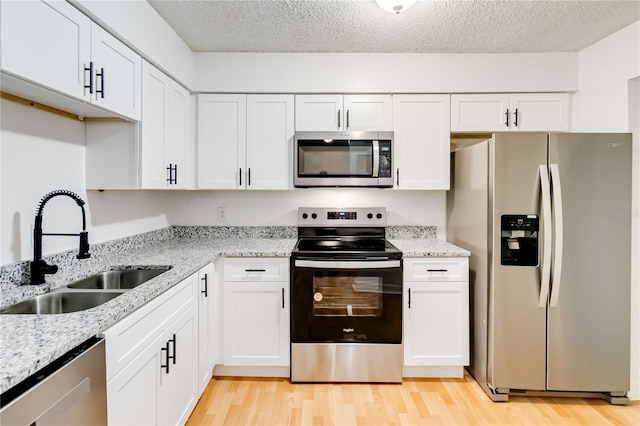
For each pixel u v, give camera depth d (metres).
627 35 2.13
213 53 2.50
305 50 2.47
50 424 0.83
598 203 1.95
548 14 1.98
